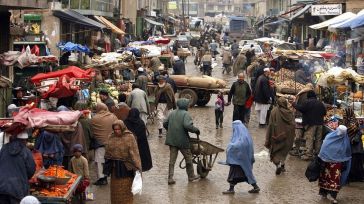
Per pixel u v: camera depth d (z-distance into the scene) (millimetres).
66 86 17656
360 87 22734
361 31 31453
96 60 29328
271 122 17672
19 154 10805
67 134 14734
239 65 43188
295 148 20016
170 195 15414
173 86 26359
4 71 22500
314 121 18891
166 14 107125
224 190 15922
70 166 13750
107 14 50250
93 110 19422
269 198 15273
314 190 16078
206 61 42938
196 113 28781
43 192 11320
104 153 15219
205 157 17016
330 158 14750
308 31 53562
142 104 20781
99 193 15461
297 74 27250
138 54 37969
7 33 23859
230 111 29641
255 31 89500
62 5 40375
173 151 16469
